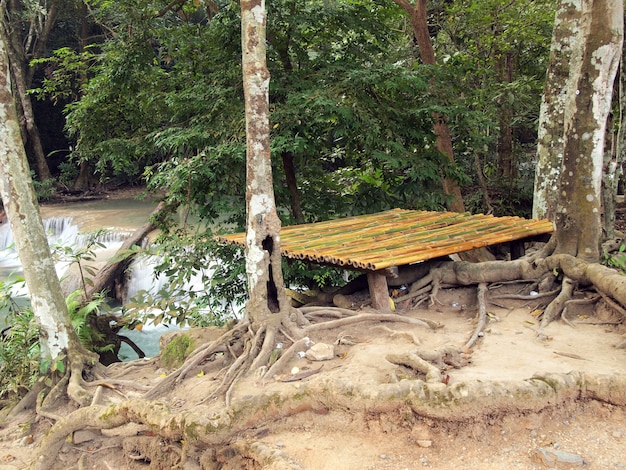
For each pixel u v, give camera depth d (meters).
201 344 5.72
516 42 12.60
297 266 9.03
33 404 5.54
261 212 5.20
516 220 7.22
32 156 27.12
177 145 8.34
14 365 5.86
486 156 15.09
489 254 9.17
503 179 13.85
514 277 6.02
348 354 4.84
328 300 6.74
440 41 14.64
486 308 5.77
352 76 8.05
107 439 4.68
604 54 5.38
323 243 6.03
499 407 3.55
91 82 9.65
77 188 26.73
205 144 8.44
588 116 5.54
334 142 10.40
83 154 10.85
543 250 6.13
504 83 11.46
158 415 4.18
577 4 7.63
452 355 4.46
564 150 5.79
